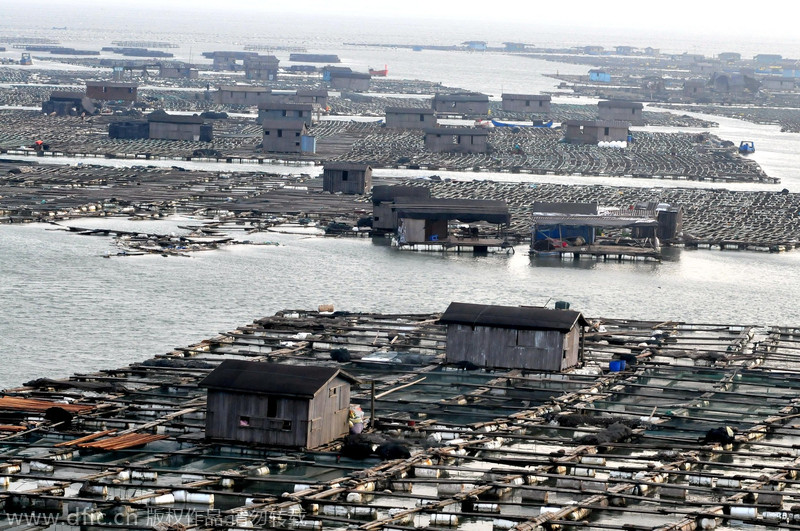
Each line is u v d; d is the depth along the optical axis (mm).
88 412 175250
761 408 194375
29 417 172250
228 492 143875
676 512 142000
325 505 141750
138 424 171375
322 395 163000
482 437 170375
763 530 138375
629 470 156625
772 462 165125
